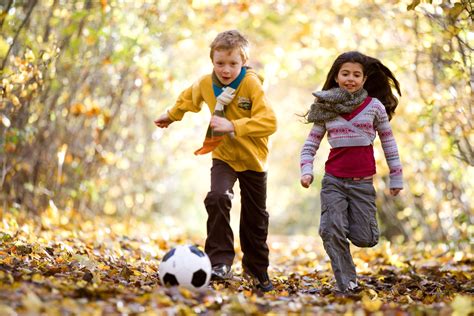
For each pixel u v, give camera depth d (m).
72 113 14.45
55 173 15.66
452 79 11.65
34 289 5.95
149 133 19.59
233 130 7.33
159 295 6.16
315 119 7.86
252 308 6.06
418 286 8.87
